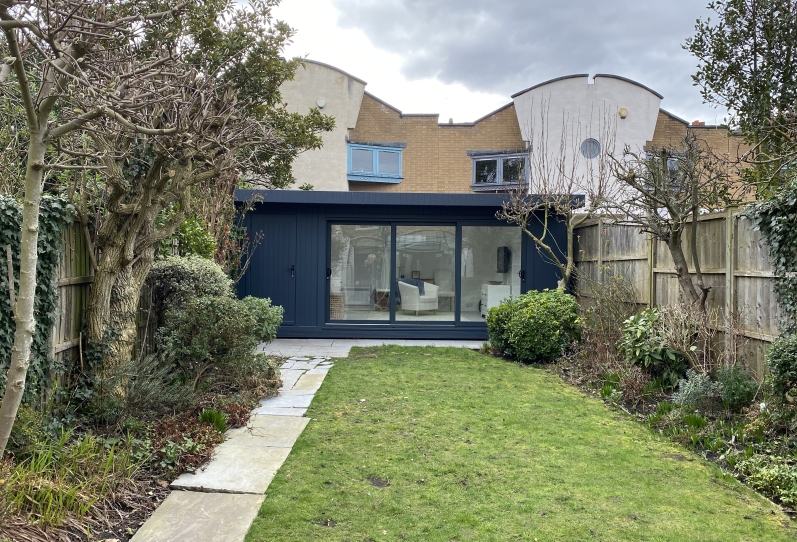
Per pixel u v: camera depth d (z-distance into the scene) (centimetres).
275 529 273
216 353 514
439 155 1684
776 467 334
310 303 944
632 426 450
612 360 606
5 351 327
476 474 347
